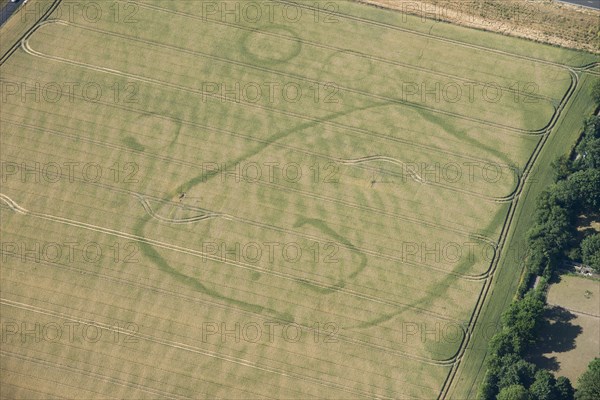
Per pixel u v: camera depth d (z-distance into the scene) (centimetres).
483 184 14962
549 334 13825
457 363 13762
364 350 13862
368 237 14588
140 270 14400
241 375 13738
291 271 14375
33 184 14988
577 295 14038
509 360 13412
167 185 14962
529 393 13075
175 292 14250
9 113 15475
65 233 14638
